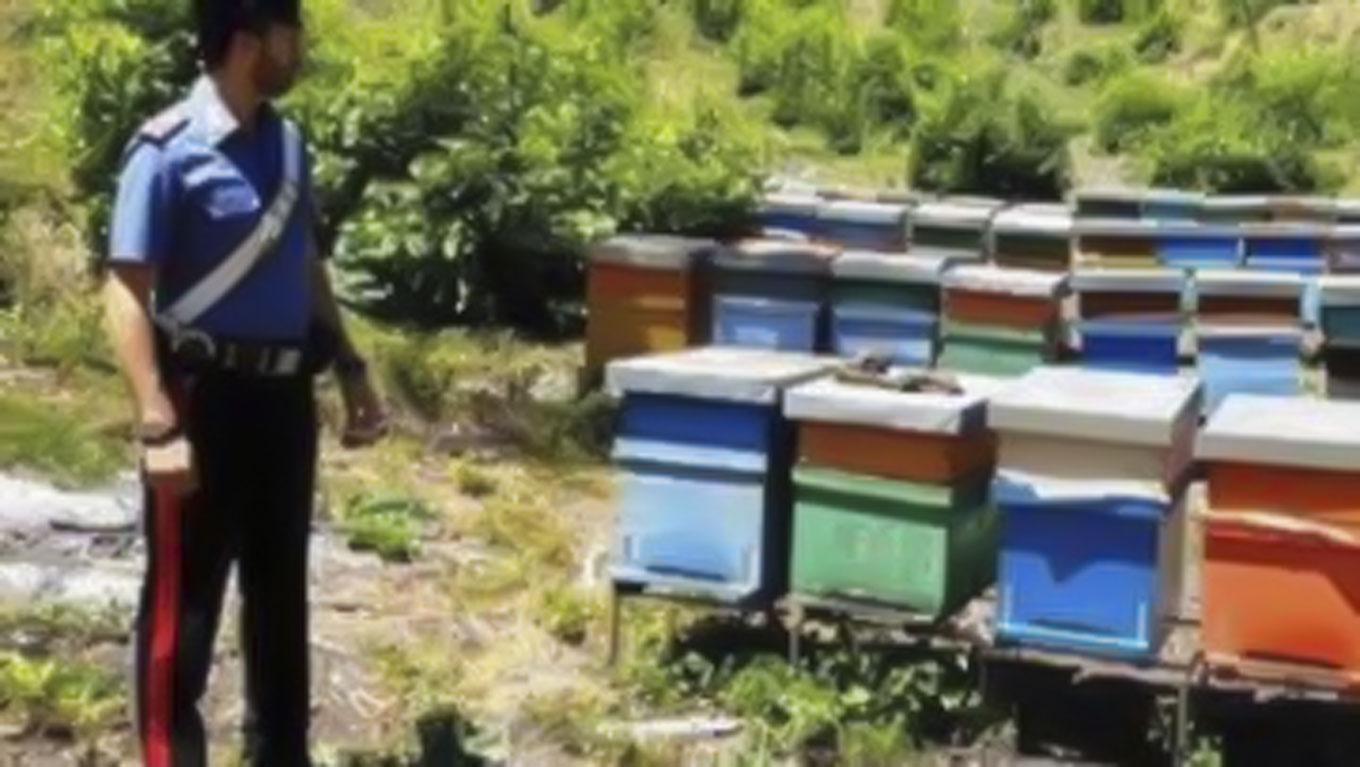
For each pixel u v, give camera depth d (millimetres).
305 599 5809
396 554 9102
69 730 6879
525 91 14312
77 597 8133
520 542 9422
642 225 13938
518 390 11922
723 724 7293
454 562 9109
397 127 13656
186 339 5348
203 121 5324
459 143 13352
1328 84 20516
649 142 14672
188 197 5301
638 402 7496
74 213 13547
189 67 13648
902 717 7289
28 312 12539
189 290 5344
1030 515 6926
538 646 8078
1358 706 7449
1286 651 6711
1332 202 14867
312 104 13758
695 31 22000
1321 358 11844
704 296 12070
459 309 13227
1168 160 18922
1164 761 7172
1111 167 19578
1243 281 11953
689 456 7426
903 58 20906
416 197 13258
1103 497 6750
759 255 11883
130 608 8023
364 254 13195
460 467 10594
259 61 5324
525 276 13516
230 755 6621
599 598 8461
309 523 5762
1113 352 12242
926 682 7348
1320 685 6672
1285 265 13758
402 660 7730
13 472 9734
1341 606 6617
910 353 11703
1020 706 7422
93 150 13461
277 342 5441
